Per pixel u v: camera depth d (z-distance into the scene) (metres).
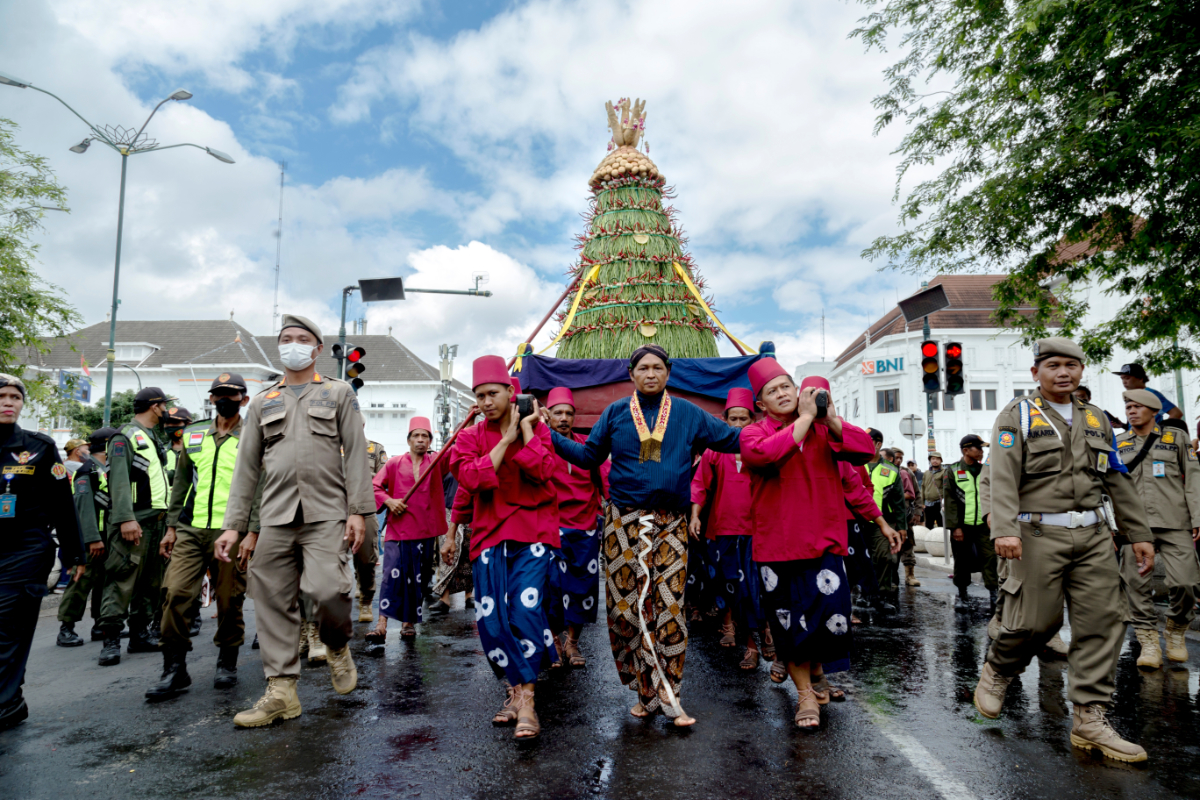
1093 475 3.84
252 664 5.77
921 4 8.79
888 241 9.96
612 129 11.44
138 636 6.42
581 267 10.66
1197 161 6.97
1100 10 7.06
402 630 6.80
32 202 16.78
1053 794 3.16
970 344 38.09
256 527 5.06
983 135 8.67
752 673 5.39
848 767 3.48
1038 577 3.82
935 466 10.50
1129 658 5.76
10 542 4.43
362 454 4.41
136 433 6.45
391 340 57.38
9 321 16.39
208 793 3.23
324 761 3.61
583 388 9.18
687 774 3.41
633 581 4.25
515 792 3.22
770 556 4.10
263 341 55.59
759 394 4.42
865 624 7.18
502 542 4.18
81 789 3.29
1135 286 8.77
